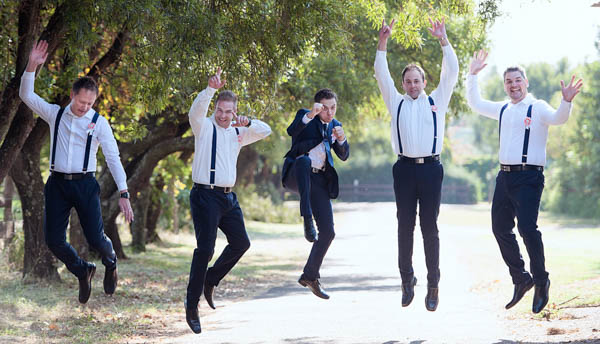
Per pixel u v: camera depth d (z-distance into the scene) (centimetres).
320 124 926
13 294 1487
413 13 1204
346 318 1266
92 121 828
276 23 1105
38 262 1688
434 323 1177
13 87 1165
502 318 1197
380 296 1605
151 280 1903
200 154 857
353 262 2520
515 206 915
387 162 8581
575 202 5422
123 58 1539
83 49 1238
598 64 5212
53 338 1076
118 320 1279
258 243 3644
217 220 862
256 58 1167
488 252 2730
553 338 948
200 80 1132
